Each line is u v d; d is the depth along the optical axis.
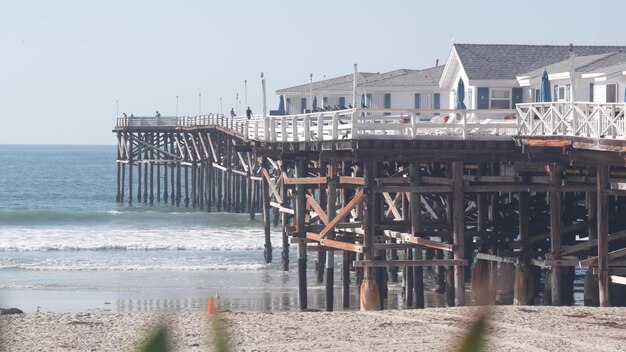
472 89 127.50
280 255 148.00
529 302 83.25
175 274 123.81
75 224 199.88
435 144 77.62
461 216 78.31
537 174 83.88
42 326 54.81
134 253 152.12
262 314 59.50
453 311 60.69
